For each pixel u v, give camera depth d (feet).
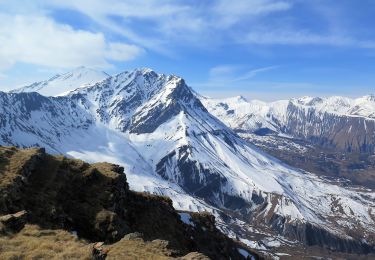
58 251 147.33
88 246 152.46
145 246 186.19
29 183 223.71
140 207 302.66
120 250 174.19
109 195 248.52
